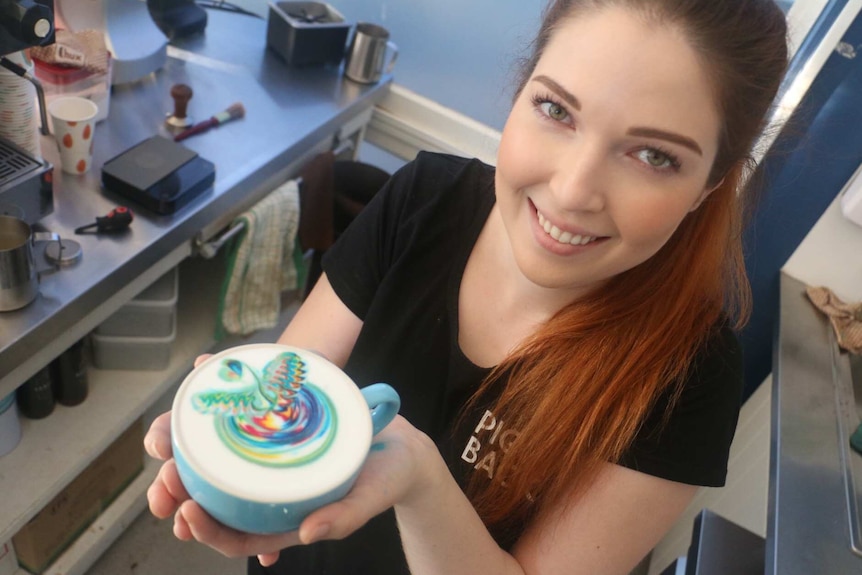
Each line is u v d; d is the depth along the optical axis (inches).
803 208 47.5
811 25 44.1
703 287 25.6
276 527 16.6
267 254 54.5
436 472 20.3
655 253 25.2
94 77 46.9
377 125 75.6
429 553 22.5
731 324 28.1
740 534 44.0
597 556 25.1
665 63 19.1
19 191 36.6
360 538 31.8
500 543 28.7
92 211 42.0
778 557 30.6
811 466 35.7
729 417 25.6
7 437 43.0
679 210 21.5
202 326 56.7
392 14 70.0
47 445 45.2
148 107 52.3
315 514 16.3
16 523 41.5
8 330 34.2
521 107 22.7
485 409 27.8
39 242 38.3
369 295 31.4
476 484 28.4
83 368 46.2
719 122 20.6
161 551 58.8
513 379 26.9
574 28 20.5
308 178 58.5
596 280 23.7
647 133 19.7
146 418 56.2
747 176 26.4
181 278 60.0
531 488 26.5
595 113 19.9
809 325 46.4
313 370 19.3
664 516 25.3
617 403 24.6
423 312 29.4
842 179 45.6
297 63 62.7
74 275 37.9
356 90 63.2
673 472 24.6
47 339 36.3
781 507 33.0
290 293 70.6
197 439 16.8
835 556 31.1
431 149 74.4
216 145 50.7
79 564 52.4
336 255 32.0
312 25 61.1
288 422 17.7
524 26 62.1
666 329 25.0
